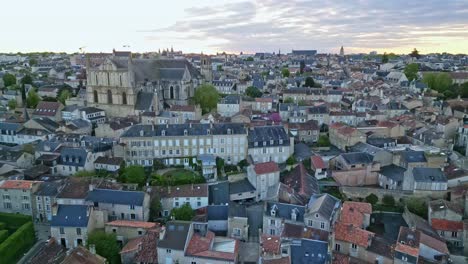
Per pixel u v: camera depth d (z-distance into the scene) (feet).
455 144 565.94
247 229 368.68
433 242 327.67
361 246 311.47
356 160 477.36
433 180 415.23
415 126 597.93
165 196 407.23
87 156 468.75
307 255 288.92
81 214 350.23
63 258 298.76
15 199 399.85
